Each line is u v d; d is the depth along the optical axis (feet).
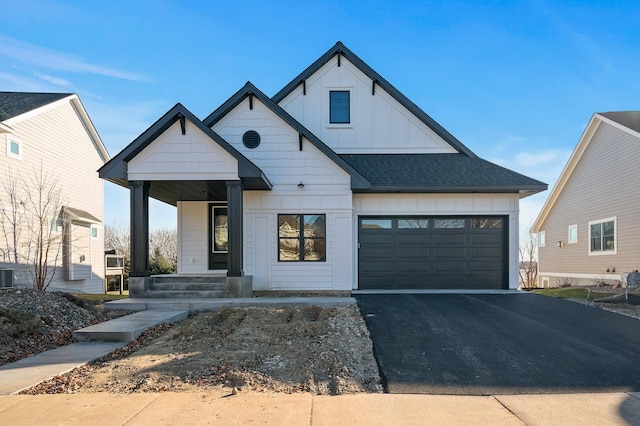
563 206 70.13
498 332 23.73
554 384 16.55
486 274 40.42
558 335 23.18
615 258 56.13
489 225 40.63
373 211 40.29
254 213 38.50
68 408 14.10
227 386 16.16
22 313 23.93
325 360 18.60
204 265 44.52
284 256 38.65
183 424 12.91
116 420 13.19
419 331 23.85
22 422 13.05
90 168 64.59
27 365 18.69
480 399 15.10
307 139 38.37
